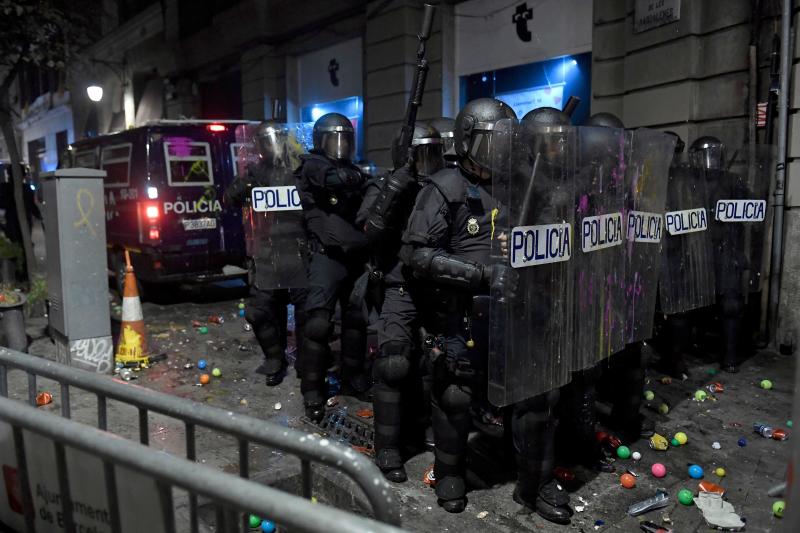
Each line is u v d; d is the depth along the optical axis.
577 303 3.06
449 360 3.03
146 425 2.16
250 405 4.60
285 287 4.86
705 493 3.24
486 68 10.41
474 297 2.91
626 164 3.39
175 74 19.81
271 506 1.39
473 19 10.52
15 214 8.97
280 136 4.91
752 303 6.11
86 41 9.62
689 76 6.94
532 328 2.81
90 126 26.08
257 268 4.88
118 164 8.34
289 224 4.82
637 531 2.97
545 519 3.06
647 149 3.56
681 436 3.94
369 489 1.57
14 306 5.75
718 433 4.12
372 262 3.78
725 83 6.74
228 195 5.13
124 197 8.20
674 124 7.16
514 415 3.11
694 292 4.67
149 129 7.84
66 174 5.00
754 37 6.37
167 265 7.88
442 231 2.99
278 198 4.80
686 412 4.46
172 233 7.88
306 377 4.23
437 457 3.18
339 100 13.70
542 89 9.60
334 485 3.27
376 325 3.60
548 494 3.06
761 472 3.57
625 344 3.59
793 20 6.04
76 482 2.14
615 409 4.08
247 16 15.36
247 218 5.10
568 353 3.04
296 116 15.12
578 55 9.02
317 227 4.27
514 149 2.65
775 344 6.04
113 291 9.21
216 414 1.87
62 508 2.21
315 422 4.21
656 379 5.14
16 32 8.05
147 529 1.88
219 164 8.20
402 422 3.55
